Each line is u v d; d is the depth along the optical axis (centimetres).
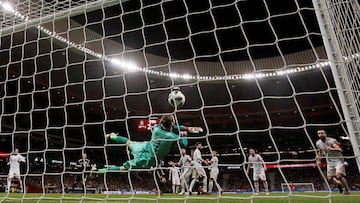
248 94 2881
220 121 3195
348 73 358
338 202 533
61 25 1125
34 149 2525
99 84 2439
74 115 2806
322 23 354
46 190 2264
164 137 534
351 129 308
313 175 3006
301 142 3139
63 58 1948
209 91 2833
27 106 2392
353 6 447
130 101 2884
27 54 1862
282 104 2997
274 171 3047
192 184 1041
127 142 552
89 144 2930
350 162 2744
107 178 2591
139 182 2602
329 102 2864
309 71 2395
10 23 634
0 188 1861
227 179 3209
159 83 2552
